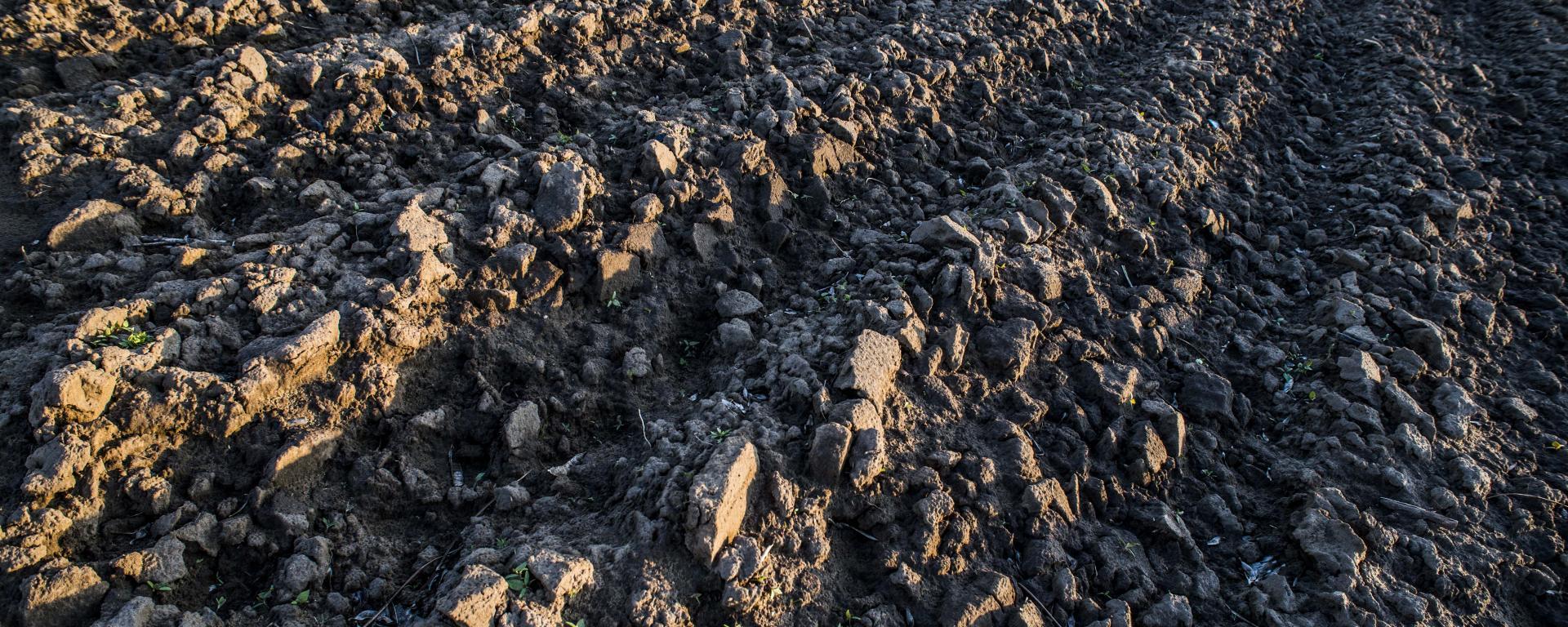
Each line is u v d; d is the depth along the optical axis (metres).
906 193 6.32
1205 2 9.95
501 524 3.96
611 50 6.74
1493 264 6.93
